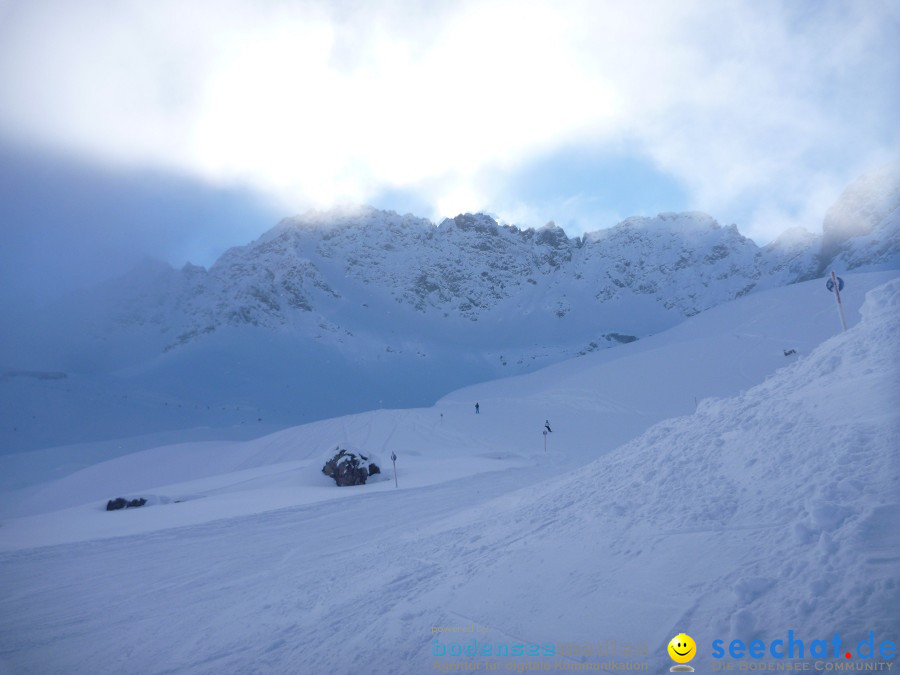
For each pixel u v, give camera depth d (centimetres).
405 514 1766
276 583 1029
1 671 740
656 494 812
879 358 859
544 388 8131
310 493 2814
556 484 1236
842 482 612
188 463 6206
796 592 491
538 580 682
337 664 597
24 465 9094
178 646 755
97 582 1213
